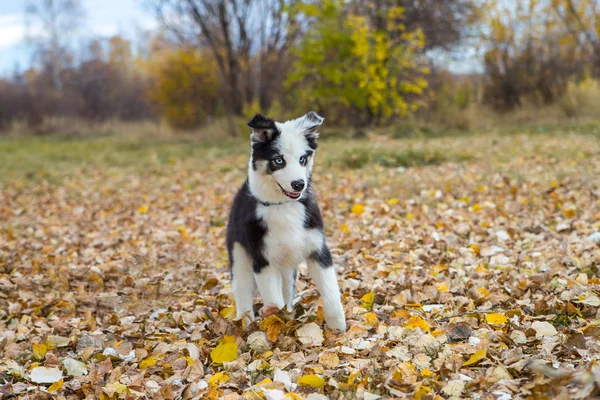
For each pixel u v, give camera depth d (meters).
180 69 25.59
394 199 8.66
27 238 8.98
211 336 4.66
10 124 34.53
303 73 20.00
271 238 4.39
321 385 3.45
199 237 8.15
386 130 19.62
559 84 22.94
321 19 19.61
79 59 42.84
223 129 23.31
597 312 4.13
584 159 10.98
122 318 5.32
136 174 15.24
